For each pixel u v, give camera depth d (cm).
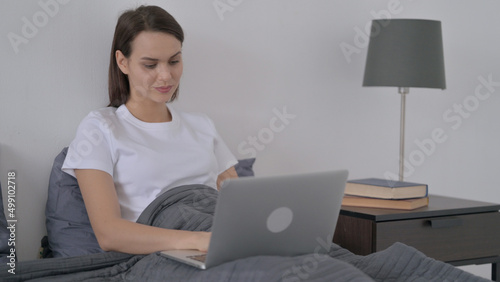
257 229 133
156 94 190
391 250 155
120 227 166
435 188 302
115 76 201
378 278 148
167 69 189
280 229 137
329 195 142
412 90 290
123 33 191
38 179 203
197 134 205
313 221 142
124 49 191
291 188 133
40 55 202
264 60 250
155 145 191
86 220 191
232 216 127
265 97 252
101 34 213
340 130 272
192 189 184
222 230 128
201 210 178
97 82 213
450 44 298
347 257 165
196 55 234
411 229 208
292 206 136
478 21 305
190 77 233
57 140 207
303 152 263
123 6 216
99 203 172
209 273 131
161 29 187
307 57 261
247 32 245
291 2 254
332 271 126
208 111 239
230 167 217
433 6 292
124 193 186
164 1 225
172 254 149
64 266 156
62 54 206
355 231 210
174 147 194
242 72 245
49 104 204
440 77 245
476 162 313
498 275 228
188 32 231
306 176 135
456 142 306
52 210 193
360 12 272
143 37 186
